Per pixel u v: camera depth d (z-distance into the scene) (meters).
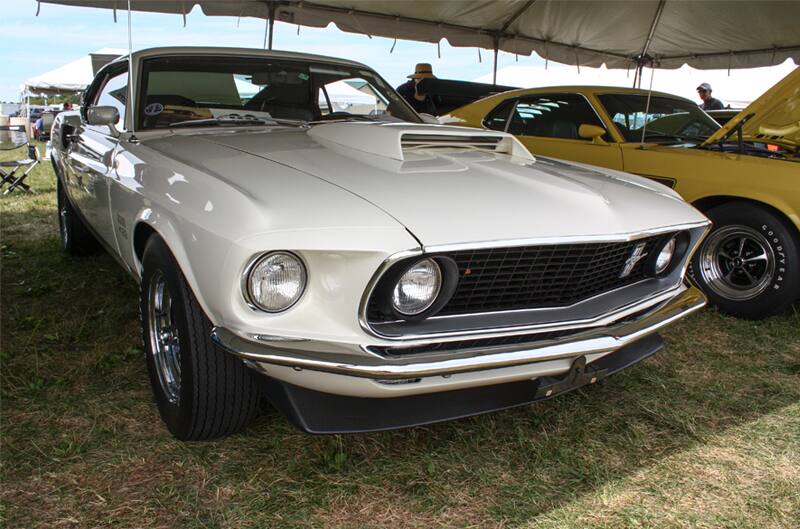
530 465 2.22
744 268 3.86
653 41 7.85
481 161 2.45
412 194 1.96
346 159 2.28
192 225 1.89
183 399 2.09
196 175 2.09
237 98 3.12
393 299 1.78
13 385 2.63
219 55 3.21
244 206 1.80
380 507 1.96
